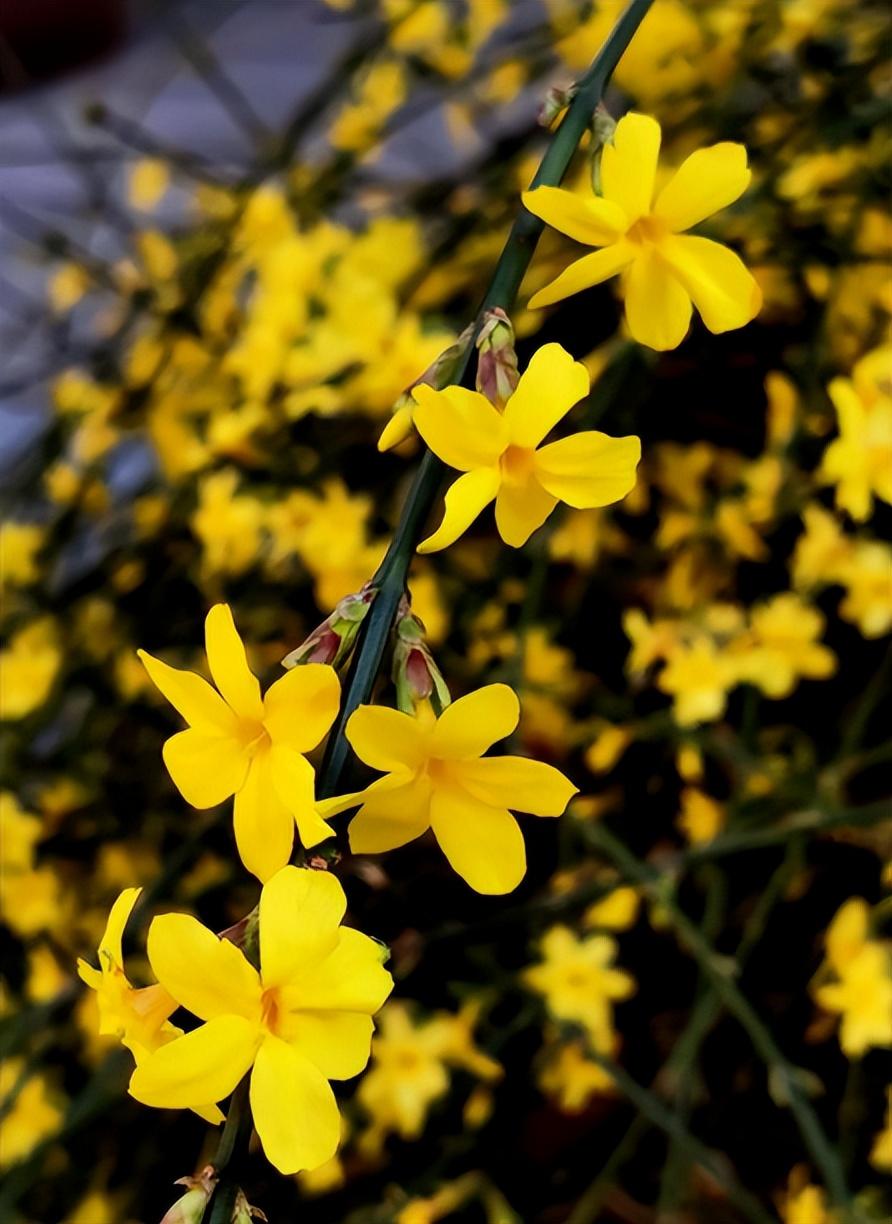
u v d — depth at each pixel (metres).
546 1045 0.48
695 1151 0.40
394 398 0.45
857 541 0.44
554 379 0.25
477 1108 0.47
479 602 0.49
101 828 0.53
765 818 0.45
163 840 0.53
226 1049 0.24
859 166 0.46
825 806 0.43
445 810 0.25
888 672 0.44
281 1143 0.24
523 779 0.25
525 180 0.49
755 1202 0.39
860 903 0.42
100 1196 0.47
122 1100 0.48
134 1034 0.25
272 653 0.50
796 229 0.46
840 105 0.46
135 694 0.53
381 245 0.49
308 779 0.24
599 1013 0.43
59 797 0.53
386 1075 0.44
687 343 0.49
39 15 0.64
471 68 0.53
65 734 0.57
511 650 0.47
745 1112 0.46
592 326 0.49
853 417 0.37
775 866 0.48
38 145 0.72
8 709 0.53
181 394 0.53
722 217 0.46
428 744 0.25
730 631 0.45
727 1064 0.47
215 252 0.52
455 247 0.49
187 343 0.54
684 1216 0.45
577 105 0.27
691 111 0.49
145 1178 0.49
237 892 0.50
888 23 0.47
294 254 0.48
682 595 0.47
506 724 0.25
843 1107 0.43
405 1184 0.47
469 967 0.49
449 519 0.25
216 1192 0.25
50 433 0.57
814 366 0.44
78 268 0.59
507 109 0.57
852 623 0.49
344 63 0.53
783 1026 0.46
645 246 0.26
